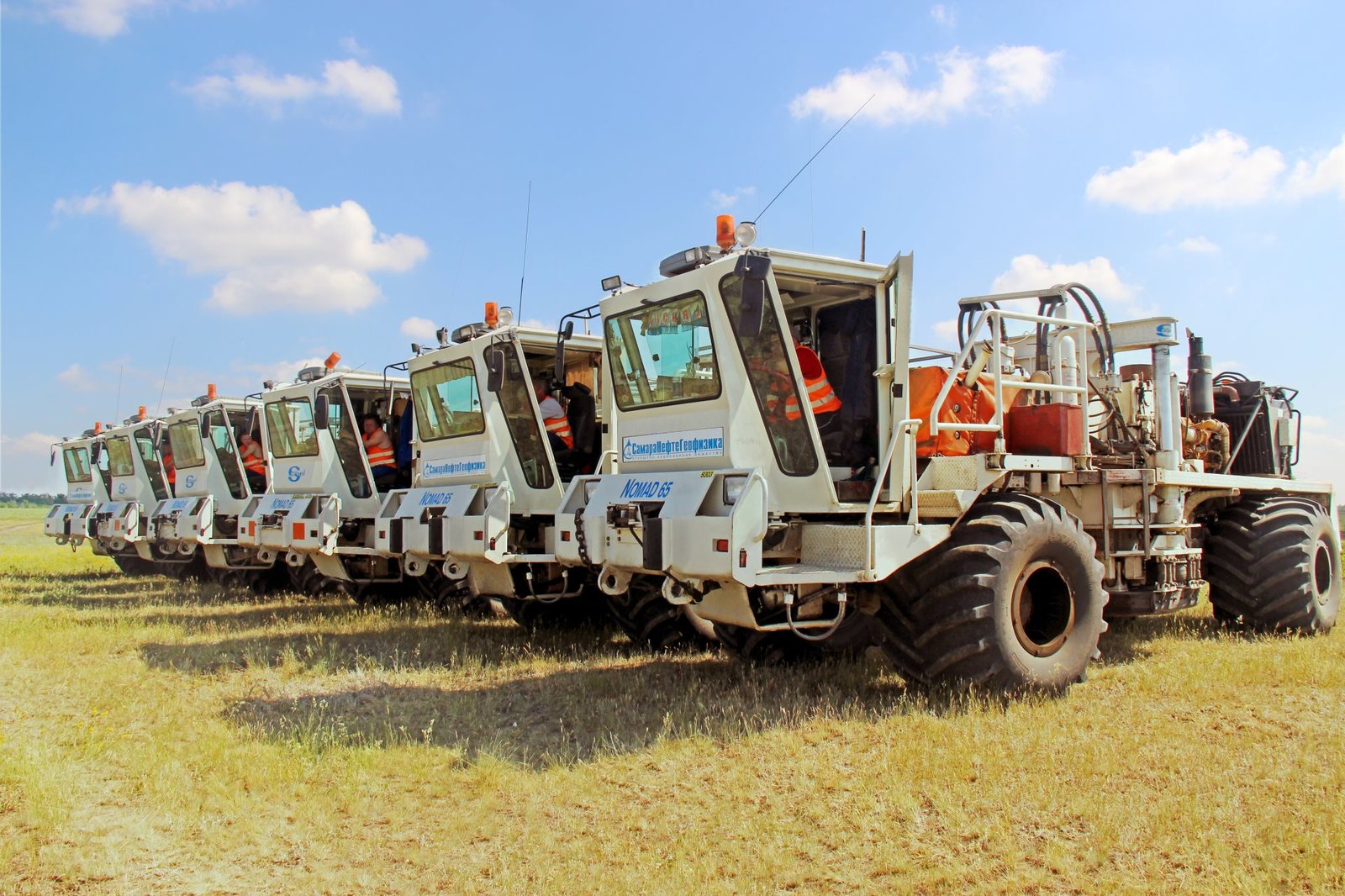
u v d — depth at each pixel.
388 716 6.29
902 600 6.38
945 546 6.35
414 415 10.83
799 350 6.60
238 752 5.41
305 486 12.57
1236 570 9.00
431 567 11.93
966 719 5.64
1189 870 3.63
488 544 8.84
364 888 3.80
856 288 6.63
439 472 10.39
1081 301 7.52
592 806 4.55
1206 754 4.93
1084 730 5.42
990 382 7.21
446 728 5.98
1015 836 3.98
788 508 6.29
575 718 6.11
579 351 9.91
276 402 13.02
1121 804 4.25
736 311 6.31
